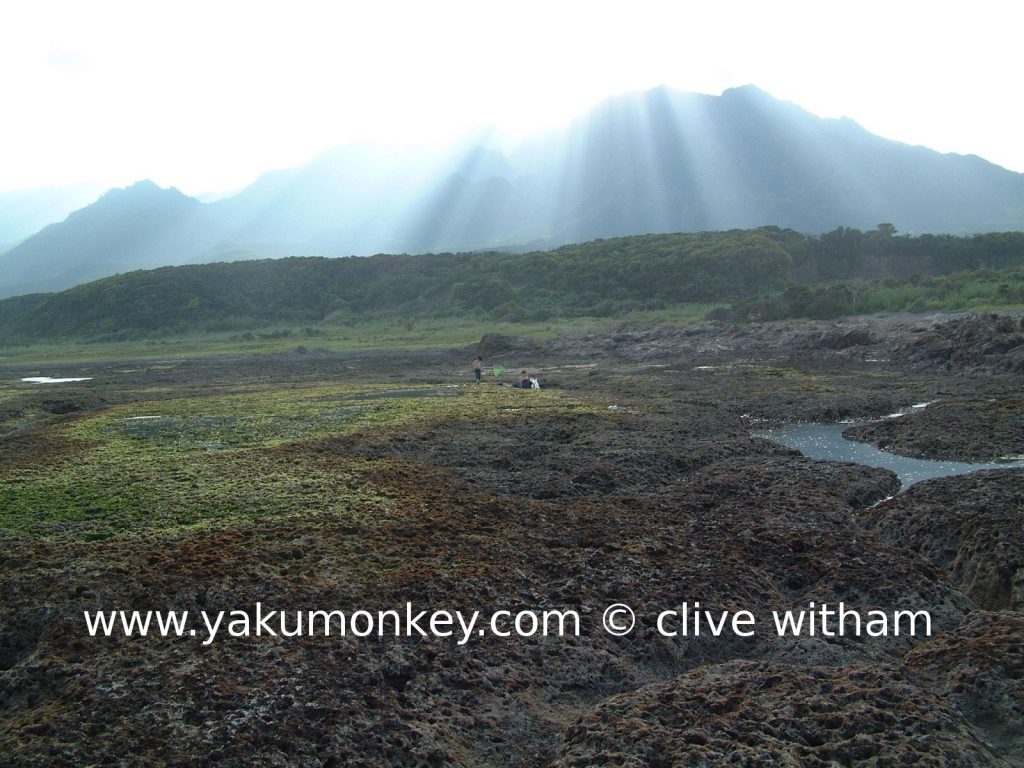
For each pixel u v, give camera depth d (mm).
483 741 8391
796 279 87625
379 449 21906
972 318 41656
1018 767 7707
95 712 8211
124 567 11891
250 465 19297
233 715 8125
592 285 87938
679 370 43375
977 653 9164
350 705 8422
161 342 86938
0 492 17531
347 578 11516
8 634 10367
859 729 7766
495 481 18375
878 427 24750
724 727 7863
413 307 94312
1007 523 13461
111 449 22734
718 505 16344
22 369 66750
